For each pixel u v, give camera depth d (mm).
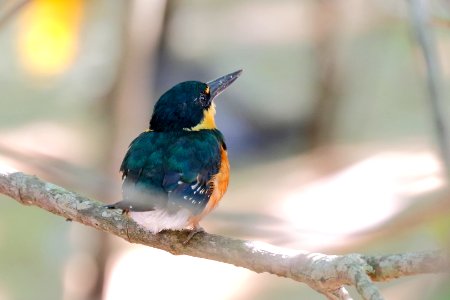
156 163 6367
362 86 17656
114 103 11539
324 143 16422
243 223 7387
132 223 6270
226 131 17641
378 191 10312
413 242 9195
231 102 17938
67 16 9297
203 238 6035
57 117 16828
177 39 17781
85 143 15656
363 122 16875
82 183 8312
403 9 10922
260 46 19188
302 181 14594
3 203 15516
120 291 12312
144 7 11242
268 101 17828
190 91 7027
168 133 6715
